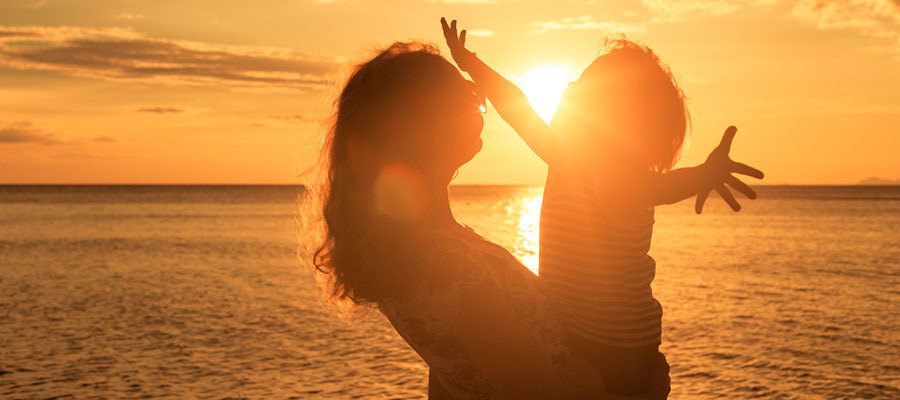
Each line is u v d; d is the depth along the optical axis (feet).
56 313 83.87
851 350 64.18
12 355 62.80
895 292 99.60
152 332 72.79
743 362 59.67
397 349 64.28
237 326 75.77
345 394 50.70
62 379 54.90
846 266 133.39
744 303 90.22
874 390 51.26
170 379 55.01
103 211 373.61
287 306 88.38
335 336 70.23
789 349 64.44
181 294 98.94
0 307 87.92
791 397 49.73
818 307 87.30
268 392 51.37
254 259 144.56
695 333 71.72
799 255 154.92
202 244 180.14
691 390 51.78
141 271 124.88
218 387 52.75
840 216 335.67
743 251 164.14
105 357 62.13
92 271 125.08
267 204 476.54
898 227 250.37
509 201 529.04
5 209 396.16
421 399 49.19
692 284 108.17
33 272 123.65
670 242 190.90
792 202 543.80
